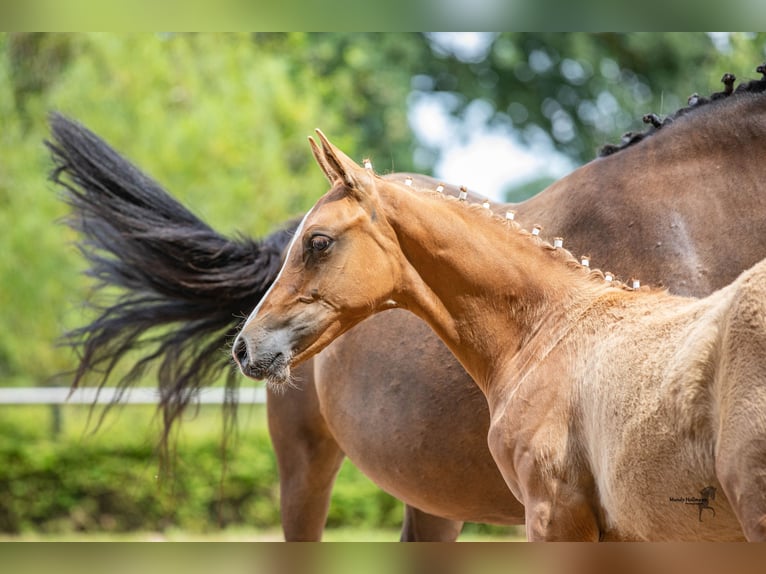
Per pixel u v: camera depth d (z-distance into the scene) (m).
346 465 15.66
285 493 8.91
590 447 5.30
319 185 20.53
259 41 23.27
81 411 16.59
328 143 5.95
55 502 15.79
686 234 6.17
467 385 6.83
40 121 20.22
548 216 6.80
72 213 9.42
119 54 20.16
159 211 9.20
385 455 7.43
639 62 29.09
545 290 5.98
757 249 5.98
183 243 9.01
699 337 4.62
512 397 5.82
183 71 20.52
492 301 6.06
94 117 19.64
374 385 7.49
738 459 4.18
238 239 9.25
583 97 30.20
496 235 6.10
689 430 4.55
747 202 6.08
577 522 5.35
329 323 5.90
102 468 15.82
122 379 9.51
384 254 6.01
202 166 19.88
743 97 6.36
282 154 20.97
